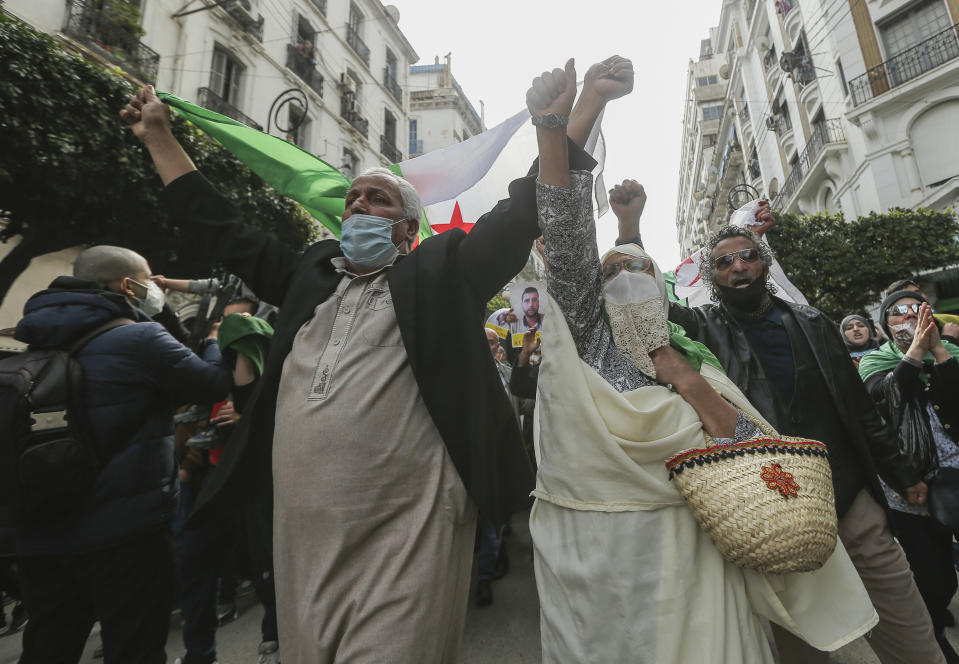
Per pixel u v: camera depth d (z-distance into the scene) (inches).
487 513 45.4
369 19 699.4
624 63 49.8
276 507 48.8
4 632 118.6
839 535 65.7
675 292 119.1
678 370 49.6
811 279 494.3
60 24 320.2
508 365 166.2
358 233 54.8
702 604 42.0
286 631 47.1
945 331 108.3
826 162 664.4
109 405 63.7
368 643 41.9
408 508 47.0
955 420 85.5
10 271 267.6
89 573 62.4
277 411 51.2
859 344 151.1
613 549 43.1
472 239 51.5
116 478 62.9
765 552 39.2
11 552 65.2
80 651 65.5
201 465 114.9
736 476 40.9
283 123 518.0
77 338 66.2
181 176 66.9
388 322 51.3
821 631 45.3
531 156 97.4
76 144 228.1
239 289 109.1
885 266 475.8
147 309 82.9
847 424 66.6
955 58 518.6
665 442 44.9
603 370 48.9
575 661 43.5
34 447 57.6
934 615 83.0
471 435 47.6
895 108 572.1
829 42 657.6
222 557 93.6
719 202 1357.0
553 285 49.8
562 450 47.3
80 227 264.4
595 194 67.3
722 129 1243.2
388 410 48.1
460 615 50.5
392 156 709.9
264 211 312.7
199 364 70.9
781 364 72.0
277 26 522.9
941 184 540.1
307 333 53.1
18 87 210.8
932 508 81.5
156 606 65.2
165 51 397.7
